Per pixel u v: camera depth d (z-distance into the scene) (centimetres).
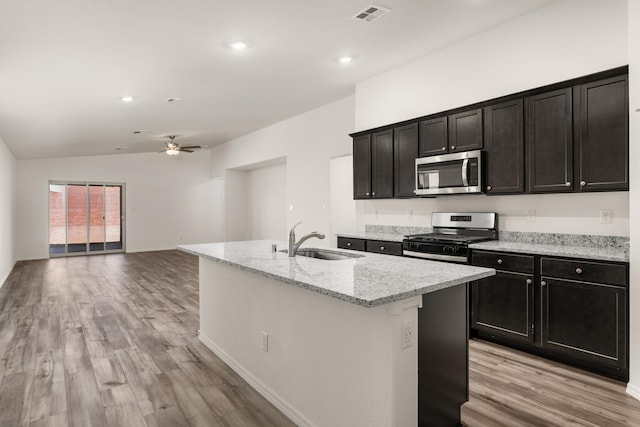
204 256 288
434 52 410
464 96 387
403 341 172
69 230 950
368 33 350
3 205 642
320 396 208
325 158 614
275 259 261
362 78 482
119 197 1010
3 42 300
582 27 309
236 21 308
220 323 318
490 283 328
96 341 355
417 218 455
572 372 279
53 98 441
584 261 271
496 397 244
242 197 1016
